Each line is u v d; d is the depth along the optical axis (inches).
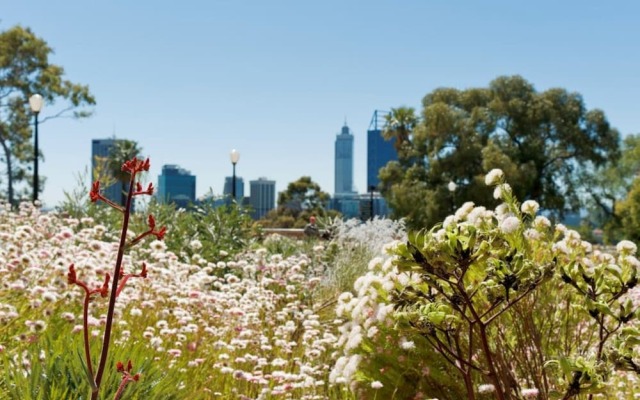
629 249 150.1
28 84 1567.4
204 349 202.4
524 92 1717.5
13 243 250.1
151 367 146.1
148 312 226.8
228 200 444.1
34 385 122.4
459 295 117.0
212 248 387.2
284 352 230.4
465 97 1726.1
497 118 1684.3
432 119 1630.2
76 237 283.1
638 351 120.3
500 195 152.1
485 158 1566.2
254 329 249.9
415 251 107.7
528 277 114.4
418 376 169.6
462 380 163.2
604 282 120.6
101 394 122.3
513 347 157.2
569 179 1756.9
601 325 120.0
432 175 1628.9
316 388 208.2
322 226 542.6
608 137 1739.7
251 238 442.3
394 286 158.9
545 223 155.9
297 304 305.0
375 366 171.3
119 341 177.3
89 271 212.1
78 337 147.7
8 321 165.0
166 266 323.6
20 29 1566.2
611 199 1823.3
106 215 416.5
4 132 1552.7
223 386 187.3
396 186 1627.7
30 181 1589.6
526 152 1676.9
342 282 386.9
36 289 178.5
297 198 2466.8
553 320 155.9
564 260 153.7
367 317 173.3
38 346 141.6
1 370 135.1
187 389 153.1
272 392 178.7
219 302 251.0
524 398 142.9
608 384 106.0
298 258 414.6
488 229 133.3
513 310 149.4
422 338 165.2
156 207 418.3
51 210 407.5
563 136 1705.2
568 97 1747.0
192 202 436.8
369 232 503.8
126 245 84.2
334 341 240.1
